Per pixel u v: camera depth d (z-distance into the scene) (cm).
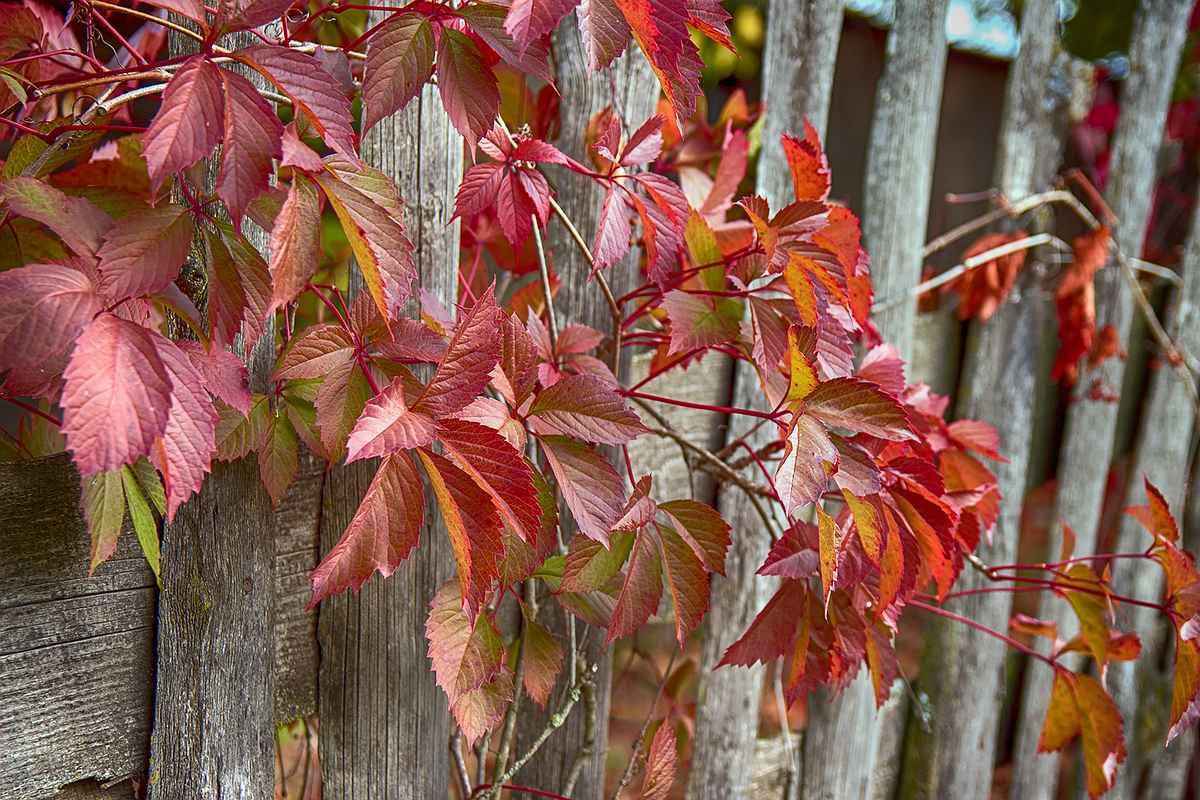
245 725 131
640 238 147
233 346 125
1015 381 181
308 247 115
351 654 137
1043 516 218
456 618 127
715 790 161
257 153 108
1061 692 150
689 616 128
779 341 128
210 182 122
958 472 152
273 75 109
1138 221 194
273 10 108
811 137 132
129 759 128
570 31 142
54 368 114
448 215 135
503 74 145
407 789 140
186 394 110
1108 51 246
